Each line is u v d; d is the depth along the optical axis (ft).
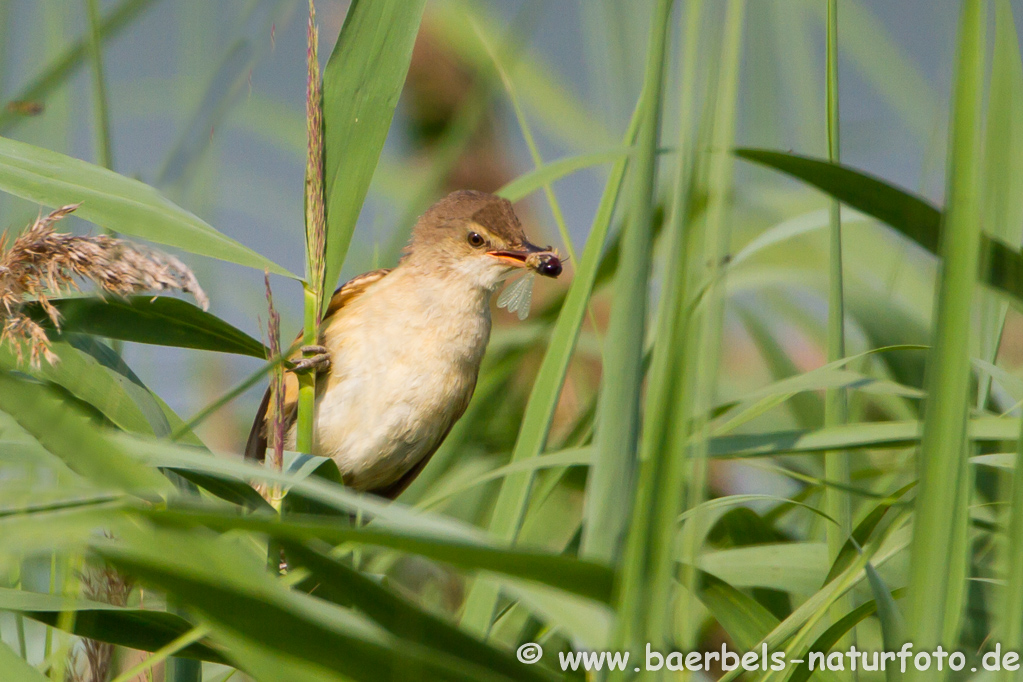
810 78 17.92
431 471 18.03
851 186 17.47
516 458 17.61
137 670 14.90
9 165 17.56
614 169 17.62
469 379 17.95
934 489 13.93
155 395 17.61
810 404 17.95
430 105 18.25
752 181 17.93
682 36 13.21
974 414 17.54
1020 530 14.56
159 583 9.71
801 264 18.06
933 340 13.85
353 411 17.90
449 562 9.95
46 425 11.51
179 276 17.48
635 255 13.69
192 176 17.80
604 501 13.64
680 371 12.90
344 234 17.62
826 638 17.49
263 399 17.92
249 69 17.81
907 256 18.02
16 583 17.54
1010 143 17.52
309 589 17.58
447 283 17.93
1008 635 14.61
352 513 17.65
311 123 17.60
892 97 18.04
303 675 11.78
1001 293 17.38
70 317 17.57
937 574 13.92
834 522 17.58
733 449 17.53
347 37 17.62
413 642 11.23
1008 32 17.52
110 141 17.70
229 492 17.53
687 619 16.57
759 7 17.87
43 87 17.75
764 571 17.63
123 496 14.44
